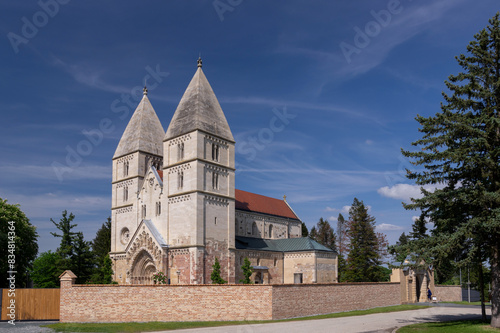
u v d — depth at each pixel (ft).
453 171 119.14
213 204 220.84
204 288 133.80
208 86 240.32
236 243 248.73
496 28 119.14
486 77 119.44
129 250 232.53
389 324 125.80
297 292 144.77
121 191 265.54
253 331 110.93
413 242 122.52
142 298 133.08
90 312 132.36
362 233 337.72
